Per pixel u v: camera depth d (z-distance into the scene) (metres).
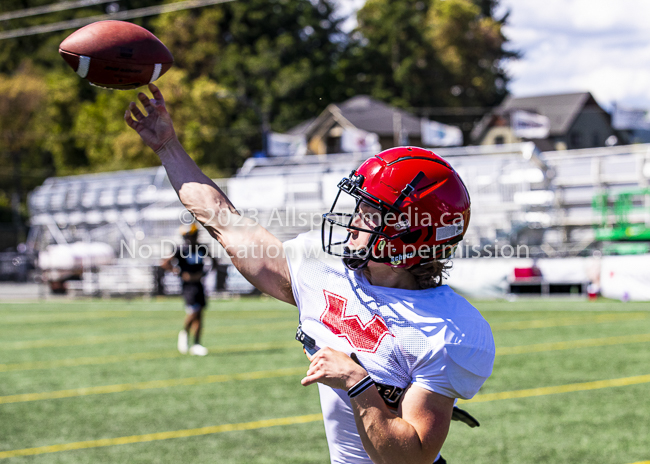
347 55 89.88
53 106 73.62
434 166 3.12
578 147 78.69
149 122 3.47
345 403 3.05
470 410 10.15
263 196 33.62
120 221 39.31
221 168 67.12
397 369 2.91
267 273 3.26
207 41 81.81
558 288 27.72
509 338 17.44
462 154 31.11
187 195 3.37
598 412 9.95
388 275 3.12
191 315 15.95
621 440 8.53
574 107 78.75
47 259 37.38
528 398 10.85
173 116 64.19
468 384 2.91
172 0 82.81
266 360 14.83
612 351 15.21
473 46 95.50
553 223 30.42
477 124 94.19
